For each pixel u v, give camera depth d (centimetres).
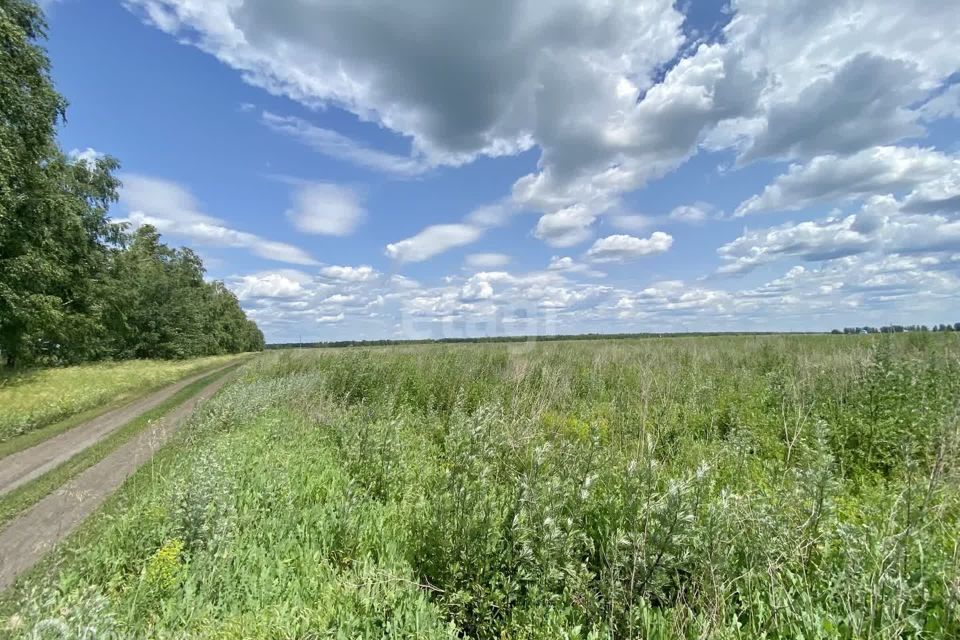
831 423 616
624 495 382
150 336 4325
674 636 279
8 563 480
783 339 1666
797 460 541
